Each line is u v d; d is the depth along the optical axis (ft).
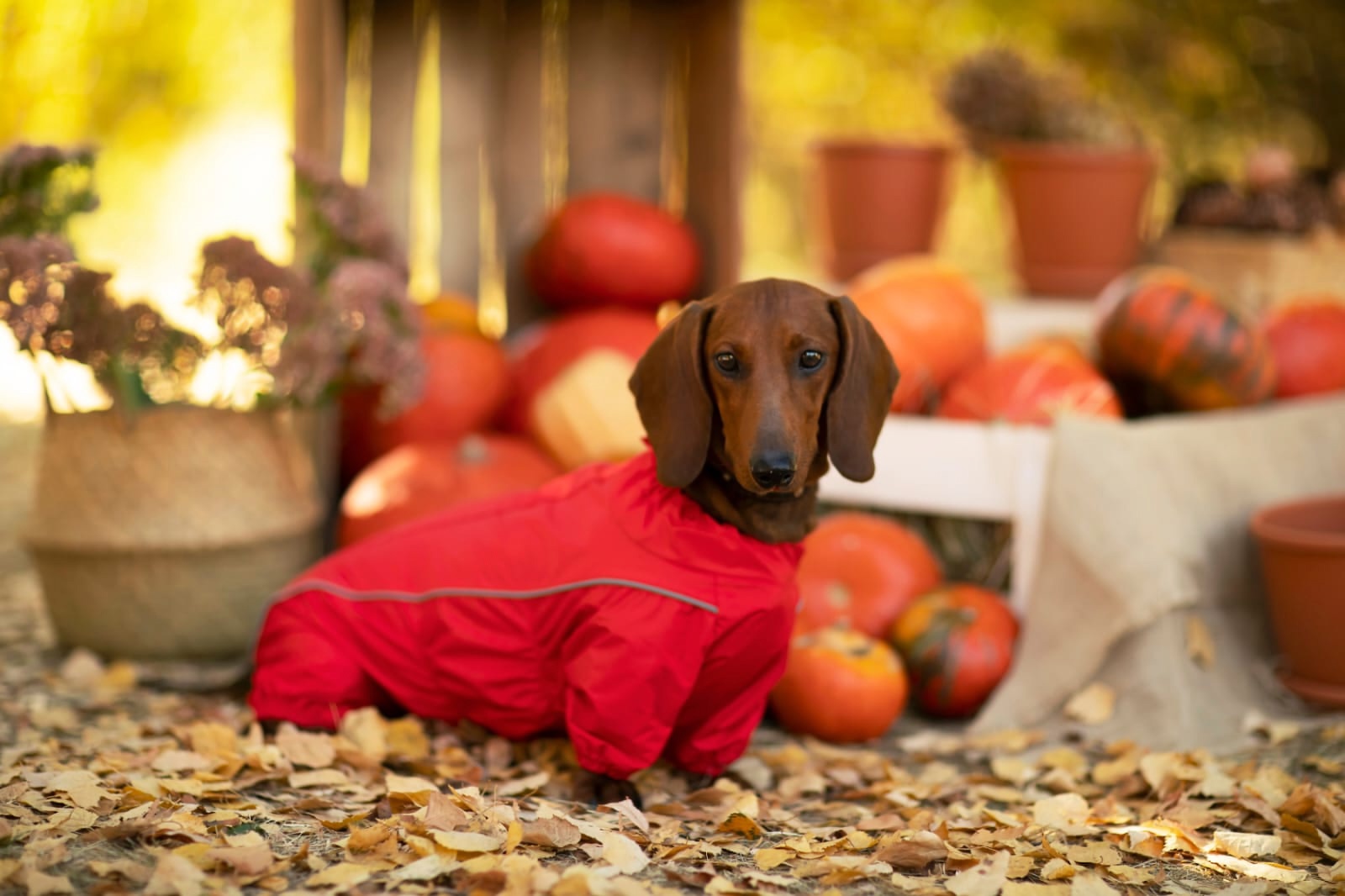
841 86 30.40
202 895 7.48
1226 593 12.79
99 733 10.98
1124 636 12.25
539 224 18.58
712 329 9.16
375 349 13.19
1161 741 11.49
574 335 17.21
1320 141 22.52
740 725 10.23
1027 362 14.88
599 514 9.95
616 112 18.69
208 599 13.20
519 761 10.94
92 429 12.97
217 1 32.37
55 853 7.81
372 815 9.19
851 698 11.66
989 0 25.45
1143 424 13.05
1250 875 8.64
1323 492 13.69
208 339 13.33
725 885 7.97
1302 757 10.92
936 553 14.92
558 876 7.80
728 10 17.13
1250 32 22.11
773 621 9.61
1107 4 23.56
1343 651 11.85
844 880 8.36
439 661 10.43
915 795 10.21
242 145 36.65
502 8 18.25
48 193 12.94
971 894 8.08
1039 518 13.58
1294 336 15.19
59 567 13.12
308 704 10.75
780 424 8.75
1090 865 8.75
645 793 10.20
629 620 9.41
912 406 15.02
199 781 9.52
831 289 18.72
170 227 36.04
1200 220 18.44
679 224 18.01
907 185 18.20
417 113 17.95
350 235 14.03
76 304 12.10
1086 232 17.56
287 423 14.40
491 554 10.25
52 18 24.97
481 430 16.88
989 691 12.77
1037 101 18.49
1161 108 23.66
